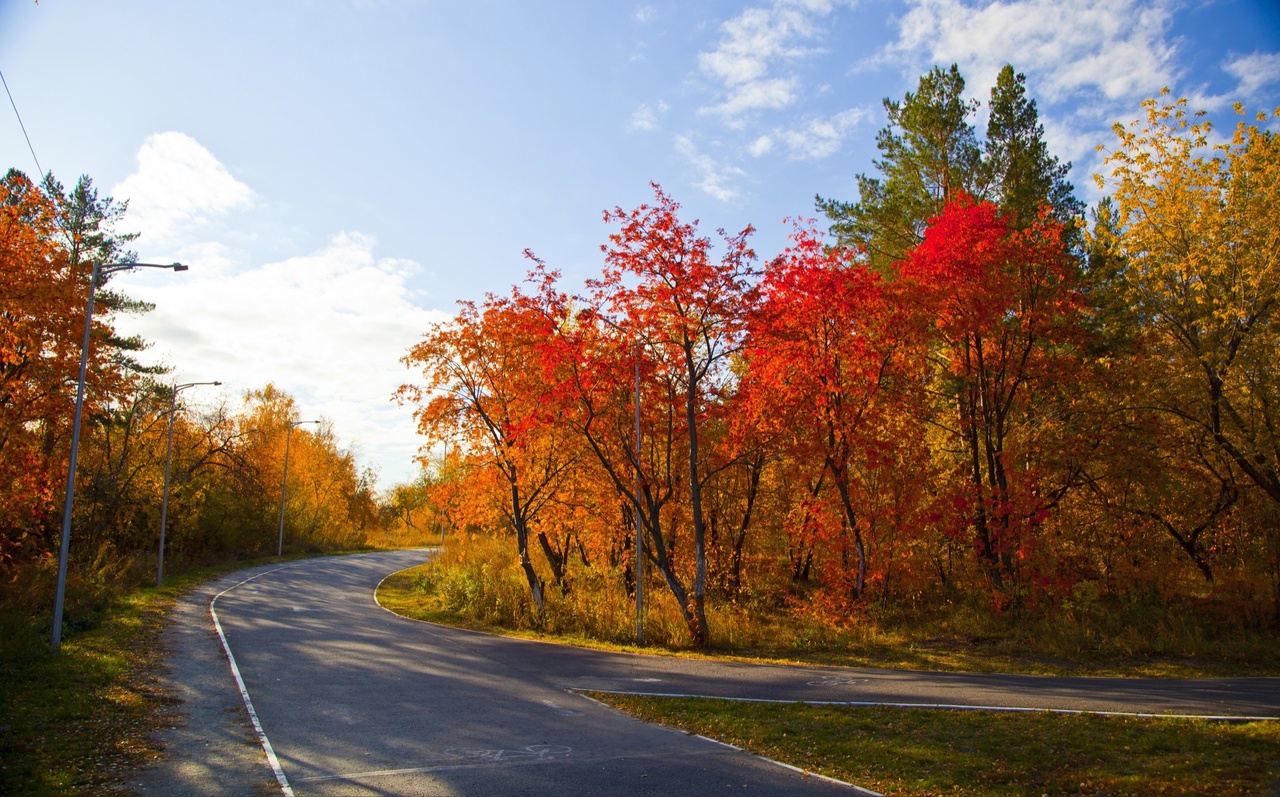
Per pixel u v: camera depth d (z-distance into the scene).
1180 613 20.11
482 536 40.75
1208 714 10.26
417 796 7.77
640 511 21.98
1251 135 19.77
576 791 7.95
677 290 21.05
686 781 8.30
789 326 22.52
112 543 33.81
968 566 24.98
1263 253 19.48
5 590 19.27
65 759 8.65
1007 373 24.41
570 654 18.80
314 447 67.44
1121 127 21.56
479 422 27.02
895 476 23.94
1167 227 20.58
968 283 22.25
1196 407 21.06
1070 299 22.98
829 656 18.70
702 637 20.66
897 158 28.77
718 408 22.66
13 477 21.47
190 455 44.97
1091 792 7.49
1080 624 19.89
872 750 9.25
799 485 28.16
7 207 20.91
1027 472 22.52
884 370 24.30
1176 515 22.73
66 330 21.94
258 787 8.04
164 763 8.80
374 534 88.88
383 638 20.83
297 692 13.15
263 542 55.59
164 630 19.92
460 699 12.84
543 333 22.97
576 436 25.16
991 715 10.67
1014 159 26.00
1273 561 20.53
